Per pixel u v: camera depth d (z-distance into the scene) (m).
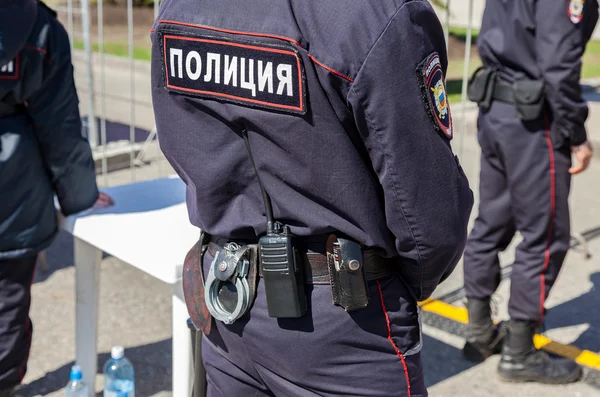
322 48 1.30
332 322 1.47
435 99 1.36
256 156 1.44
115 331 3.59
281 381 1.57
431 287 1.56
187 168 1.54
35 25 2.42
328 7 1.31
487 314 3.22
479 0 12.55
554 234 2.95
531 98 2.79
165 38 1.51
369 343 1.49
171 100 1.54
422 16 1.33
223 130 1.48
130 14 4.89
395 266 1.54
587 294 4.01
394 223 1.41
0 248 2.46
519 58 2.83
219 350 1.67
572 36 2.62
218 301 1.56
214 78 1.44
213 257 1.60
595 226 5.07
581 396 3.02
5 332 2.54
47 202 2.57
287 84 1.35
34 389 3.07
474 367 3.23
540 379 3.08
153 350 3.41
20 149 2.46
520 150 2.89
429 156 1.36
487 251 3.16
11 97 2.43
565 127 2.77
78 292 2.78
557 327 3.63
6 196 2.43
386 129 1.32
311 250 1.47
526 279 3.00
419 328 1.60
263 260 1.46
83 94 8.27
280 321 1.49
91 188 2.66
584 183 6.06
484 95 2.97
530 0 2.74
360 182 1.40
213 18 1.44
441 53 1.42
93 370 2.85
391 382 1.52
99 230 2.47
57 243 4.70
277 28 1.34
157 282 4.16
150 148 6.62
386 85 1.30
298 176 1.41
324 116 1.35
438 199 1.39
